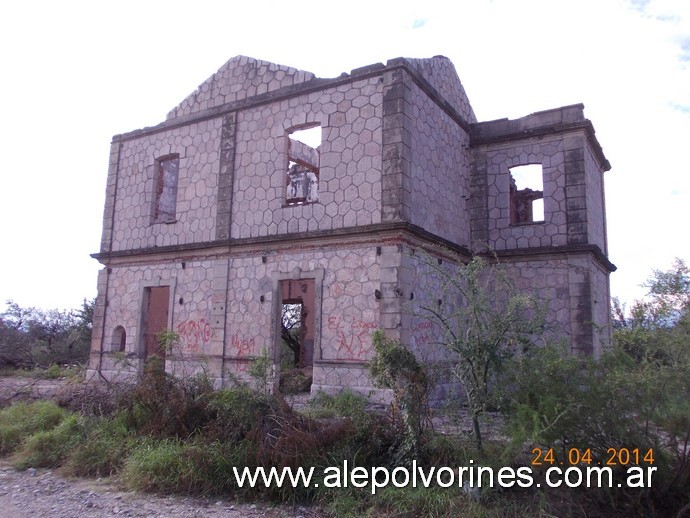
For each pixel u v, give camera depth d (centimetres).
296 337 2194
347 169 1335
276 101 1490
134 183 1762
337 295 1291
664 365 604
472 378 684
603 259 1594
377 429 755
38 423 972
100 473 808
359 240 1280
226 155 1557
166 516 641
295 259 1377
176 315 1562
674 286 673
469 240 1616
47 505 681
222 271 1493
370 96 1331
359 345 1239
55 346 2527
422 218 1343
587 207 1502
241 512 658
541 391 615
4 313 2645
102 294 1748
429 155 1409
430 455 696
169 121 1697
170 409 880
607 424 586
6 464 875
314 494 689
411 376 733
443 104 1503
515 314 675
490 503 602
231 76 1600
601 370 616
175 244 1614
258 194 1480
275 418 781
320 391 1046
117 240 1764
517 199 1814
